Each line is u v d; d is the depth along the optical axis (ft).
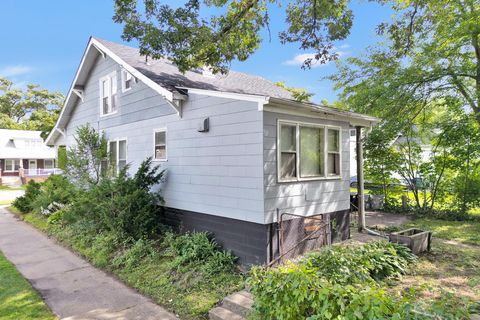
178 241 22.12
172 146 26.23
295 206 20.68
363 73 41.27
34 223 35.86
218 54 20.80
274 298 10.19
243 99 19.39
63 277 19.49
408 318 7.33
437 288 14.23
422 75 35.42
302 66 21.44
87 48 36.94
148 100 29.27
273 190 19.26
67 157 36.70
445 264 17.98
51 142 52.06
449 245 22.26
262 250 18.86
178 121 25.49
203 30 19.25
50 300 16.20
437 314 7.75
